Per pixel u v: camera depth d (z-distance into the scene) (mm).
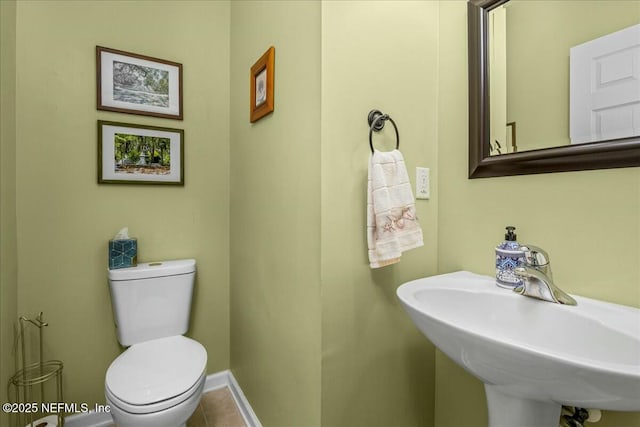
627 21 755
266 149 1276
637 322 652
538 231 913
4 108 1168
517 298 810
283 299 1147
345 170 961
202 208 1705
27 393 1296
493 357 592
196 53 1676
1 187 1138
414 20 1137
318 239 928
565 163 841
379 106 1035
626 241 746
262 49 1307
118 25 1483
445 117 1186
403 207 976
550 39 891
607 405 513
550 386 547
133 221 1529
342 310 967
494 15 1019
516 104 968
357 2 980
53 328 1354
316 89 921
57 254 1362
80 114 1404
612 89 777
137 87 1522
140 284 1393
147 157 1551
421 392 1195
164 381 1058
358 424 1014
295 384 1065
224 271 1779
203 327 1721
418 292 870
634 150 723
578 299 792
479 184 1069
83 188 1414
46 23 1330
